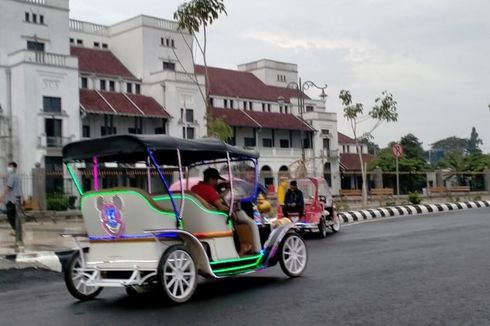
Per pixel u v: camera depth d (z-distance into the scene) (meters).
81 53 50.59
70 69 43.09
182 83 50.75
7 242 15.52
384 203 33.53
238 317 6.70
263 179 33.09
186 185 9.78
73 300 8.45
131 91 50.59
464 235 15.27
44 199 28.09
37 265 11.77
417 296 7.50
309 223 16.70
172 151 8.33
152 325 6.50
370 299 7.41
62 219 27.05
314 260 11.68
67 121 42.69
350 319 6.39
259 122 56.44
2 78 41.91
